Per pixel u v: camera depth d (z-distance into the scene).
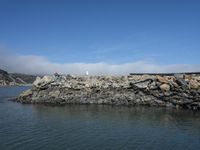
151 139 57.34
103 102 112.31
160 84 106.62
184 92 101.31
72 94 118.00
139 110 94.50
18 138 58.03
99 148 51.59
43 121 76.00
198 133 62.12
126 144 53.94
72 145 53.38
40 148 51.50
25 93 127.56
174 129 66.00
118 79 118.75
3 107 105.75
